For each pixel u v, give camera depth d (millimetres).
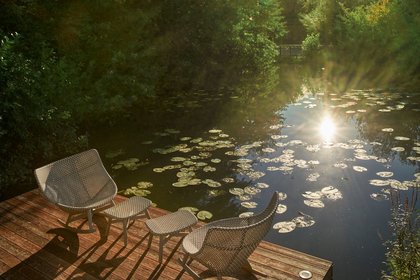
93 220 4246
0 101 6340
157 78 12961
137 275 3250
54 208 4598
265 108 11117
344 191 5621
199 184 6004
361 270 3928
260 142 7996
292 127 9031
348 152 7180
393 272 3475
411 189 5531
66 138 7699
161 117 10453
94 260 3496
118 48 11938
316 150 7340
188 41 15203
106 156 7477
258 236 2713
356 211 5066
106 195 4117
